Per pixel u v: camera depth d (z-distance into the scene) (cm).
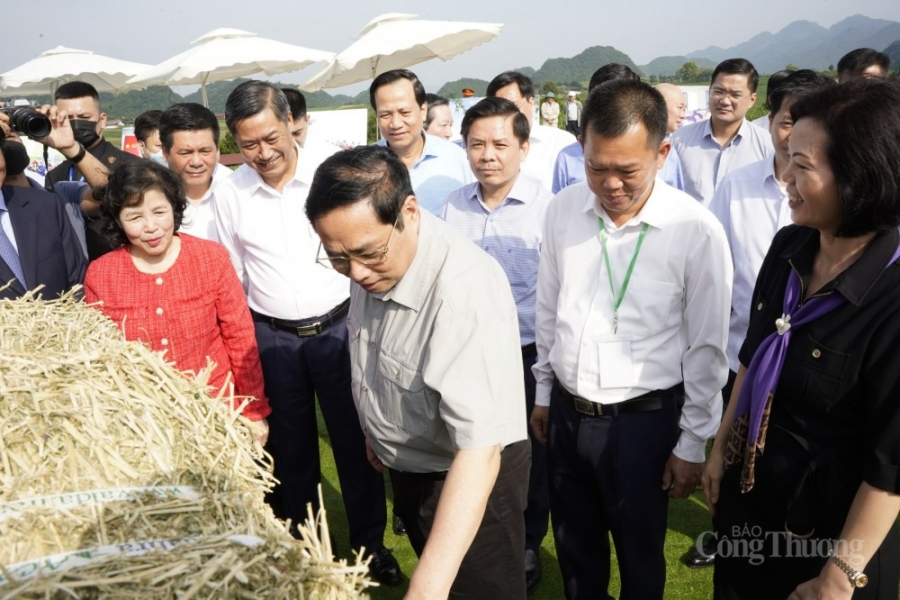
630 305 219
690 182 429
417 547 209
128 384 159
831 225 153
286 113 290
